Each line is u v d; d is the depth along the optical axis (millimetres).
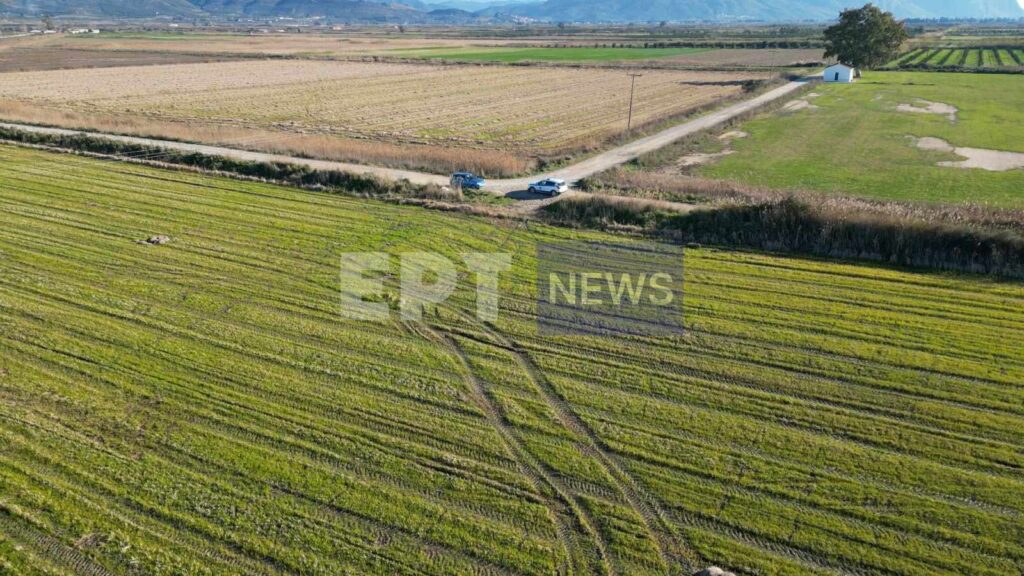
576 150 55125
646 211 38438
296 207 40656
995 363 23641
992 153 56906
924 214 35000
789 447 19469
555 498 17656
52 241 34406
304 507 17141
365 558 15711
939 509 17156
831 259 33031
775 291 29406
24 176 46375
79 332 25391
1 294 28375
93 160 51344
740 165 53562
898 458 19000
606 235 36406
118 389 21859
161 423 20234
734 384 22562
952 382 22562
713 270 31703
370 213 39656
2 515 16703
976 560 15711
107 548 15836
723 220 36406
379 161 50500
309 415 20766
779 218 35156
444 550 15984
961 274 31000
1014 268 30812
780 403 21516
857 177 49625
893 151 58312
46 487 17594
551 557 15867
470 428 20375
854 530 16562
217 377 22672
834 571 15492
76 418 20344
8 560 15453
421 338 25500
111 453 18875
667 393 22062
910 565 15609
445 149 56531
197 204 40812
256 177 47125
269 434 19828
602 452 19359
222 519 16703
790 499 17547
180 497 17375
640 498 17641
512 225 37875
